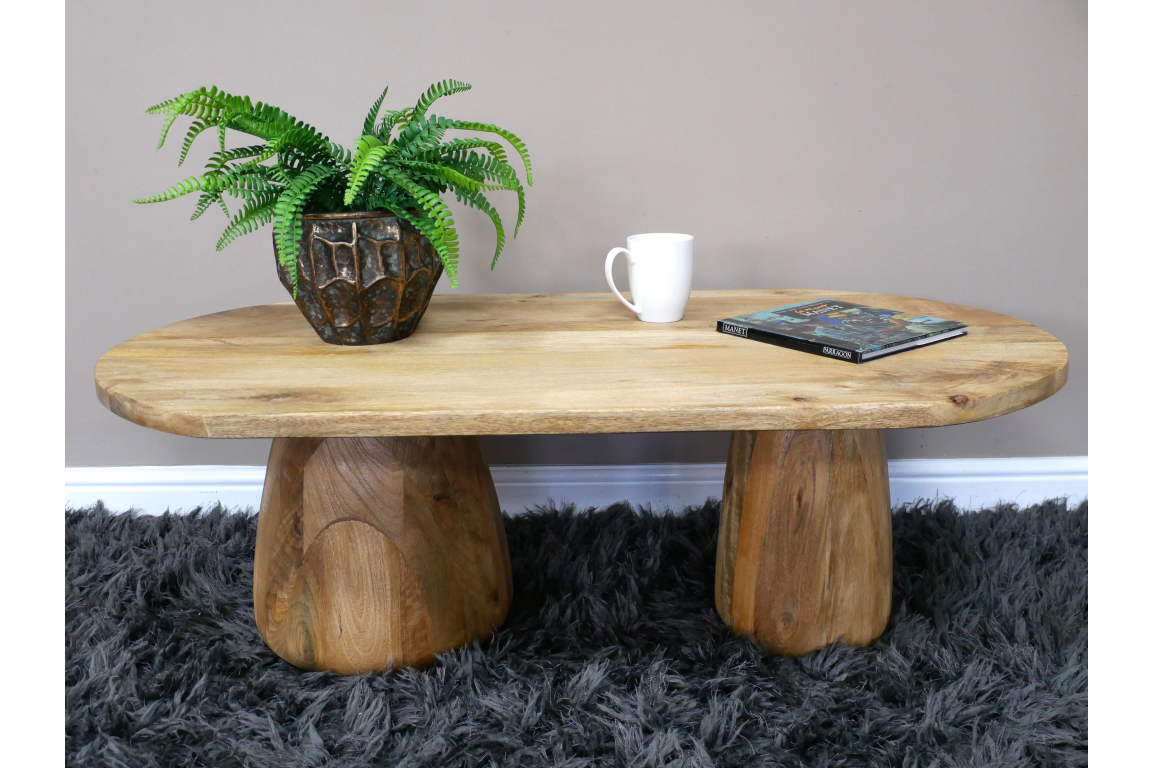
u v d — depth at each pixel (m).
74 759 1.04
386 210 1.11
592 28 1.53
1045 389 0.95
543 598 1.40
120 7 1.52
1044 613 1.31
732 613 1.26
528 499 1.75
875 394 0.90
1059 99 1.55
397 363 1.06
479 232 1.63
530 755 1.04
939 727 1.06
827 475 1.15
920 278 1.65
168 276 1.66
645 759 1.02
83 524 1.66
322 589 1.16
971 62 1.54
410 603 1.16
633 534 1.62
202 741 1.08
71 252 1.64
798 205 1.61
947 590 1.39
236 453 1.76
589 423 0.88
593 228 1.63
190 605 1.40
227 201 1.62
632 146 1.59
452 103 1.57
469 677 1.16
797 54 1.54
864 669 1.17
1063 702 1.10
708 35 1.54
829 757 1.04
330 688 1.14
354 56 1.55
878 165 1.59
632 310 1.33
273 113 1.07
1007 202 1.60
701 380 0.97
